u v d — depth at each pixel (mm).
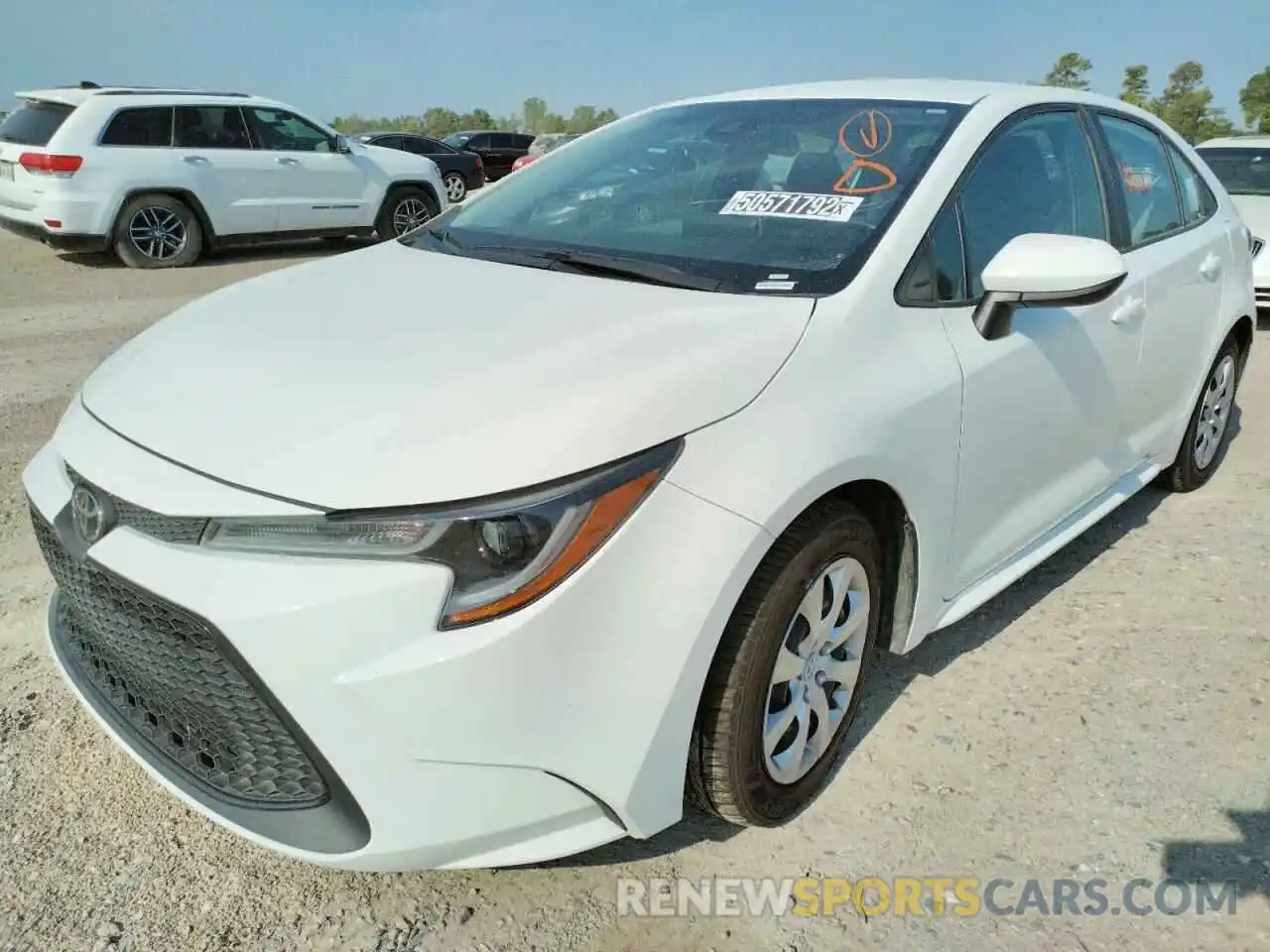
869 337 2262
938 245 2502
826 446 2043
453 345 2090
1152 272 3346
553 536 1718
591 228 2834
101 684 2178
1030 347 2678
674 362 1977
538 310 2264
